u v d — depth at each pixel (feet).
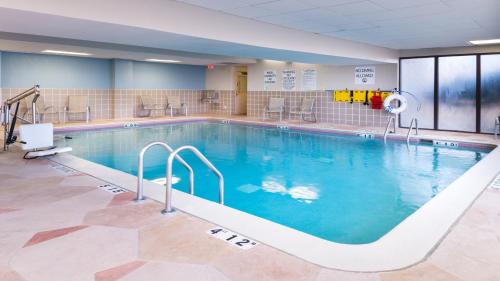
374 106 32.48
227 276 6.15
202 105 46.83
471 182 12.25
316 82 36.63
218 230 8.11
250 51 22.77
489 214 9.11
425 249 7.12
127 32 15.94
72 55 33.71
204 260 6.72
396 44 27.55
